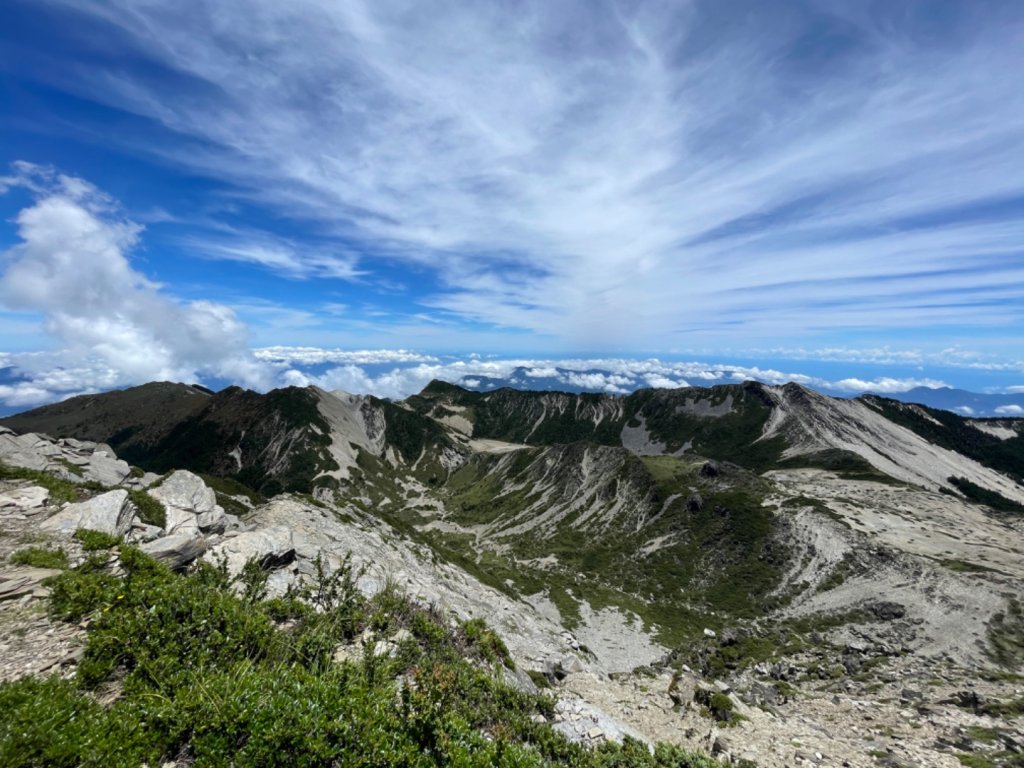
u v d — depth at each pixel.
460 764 10.04
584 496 191.88
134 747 8.12
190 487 27.62
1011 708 26.66
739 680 43.19
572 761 13.70
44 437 34.06
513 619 49.19
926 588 82.50
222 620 11.88
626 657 77.19
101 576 12.99
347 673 11.70
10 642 10.38
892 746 21.22
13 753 7.29
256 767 8.24
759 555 117.75
